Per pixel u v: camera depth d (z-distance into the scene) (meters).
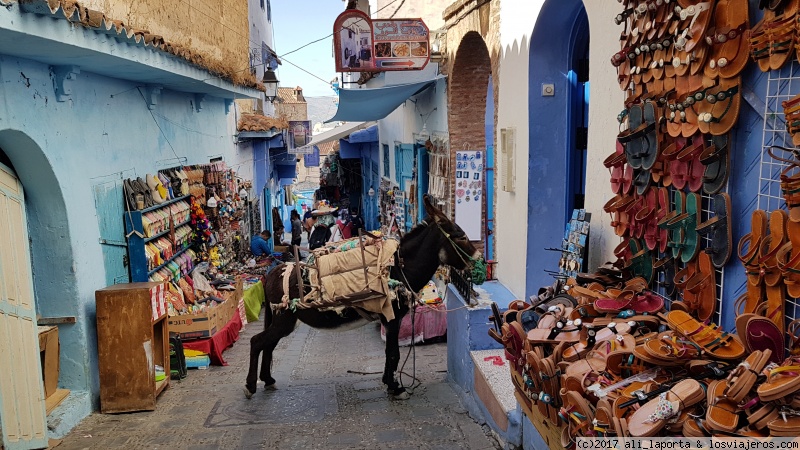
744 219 2.63
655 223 3.29
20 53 4.91
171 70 7.13
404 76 10.55
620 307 3.33
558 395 3.15
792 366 2.07
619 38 3.81
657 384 2.57
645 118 3.25
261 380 6.86
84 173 6.28
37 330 5.32
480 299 6.30
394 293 6.06
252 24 17.72
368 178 22.58
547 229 5.94
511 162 6.40
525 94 5.87
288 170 27.58
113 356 6.09
